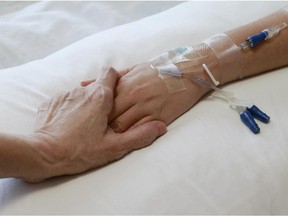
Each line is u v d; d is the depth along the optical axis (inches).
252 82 38.4
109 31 43.7
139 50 40.3
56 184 29.0
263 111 34.7
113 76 34.5
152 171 29.3
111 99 32.5
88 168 29.9
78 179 29.4
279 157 31.1
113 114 33.4
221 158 30.4
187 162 29.9
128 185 28.6
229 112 34.7
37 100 35.1
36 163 27.0
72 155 28.7
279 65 39.8
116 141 30.7
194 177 29.1
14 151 25.8
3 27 50.1
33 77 37.5
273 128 33.1
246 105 34.4
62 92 33.4
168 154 30.6
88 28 51.4
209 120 33.9
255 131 32.4
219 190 28.9
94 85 32.8
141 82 34.7
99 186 28.7
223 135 32.2
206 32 42.0
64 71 38.2
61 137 28.8
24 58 47.6
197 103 36.6
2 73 38.4
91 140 29.7
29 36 49.4
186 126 33.6
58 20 51.6
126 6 55.2
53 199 28.0
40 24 51.1
